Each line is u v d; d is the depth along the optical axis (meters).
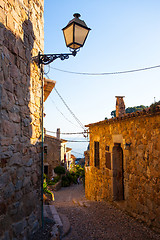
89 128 10.19
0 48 2.19
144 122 5.02
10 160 2.38
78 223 4.72
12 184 2.42
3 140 2.21
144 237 4.01
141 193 5.07
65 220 4.61
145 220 4.79
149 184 4.73
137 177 5.30
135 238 3.95
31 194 3.07
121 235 4.08
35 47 3.48
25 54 2.99
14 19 2.60
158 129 4.43
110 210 6.15
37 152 3.49
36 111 3.51
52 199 9.19
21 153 2.75
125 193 5.96
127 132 5.95
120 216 5.51
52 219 4.03
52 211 4.85
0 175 2.12
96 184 8.83
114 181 6.91
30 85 3.21
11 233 2.31
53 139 19.59
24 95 2.93
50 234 3.09
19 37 2.76
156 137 4.50
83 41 3.29
